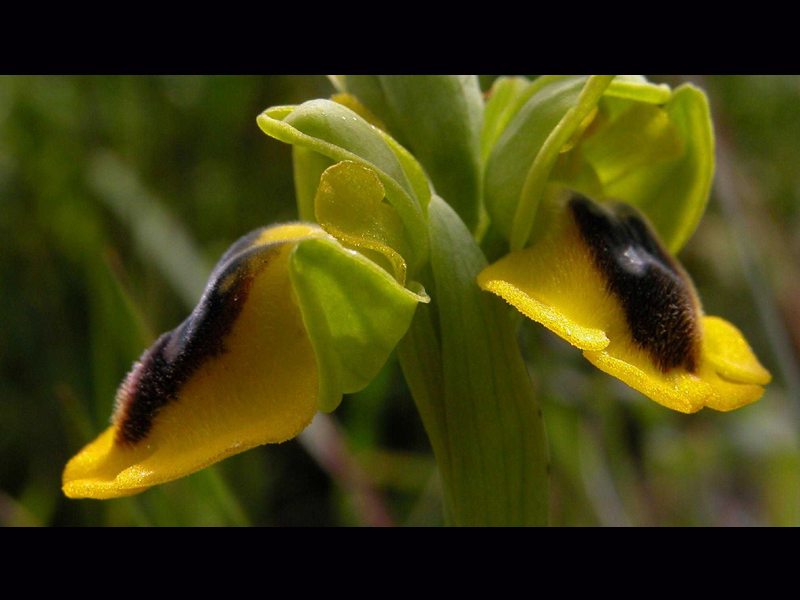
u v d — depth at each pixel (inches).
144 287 4.1
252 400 2.3
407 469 3.8
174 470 2.3
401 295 2.3
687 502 3.8
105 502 3.5
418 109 2.6
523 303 2.4
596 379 3.7
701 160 2.7
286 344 2.3
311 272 2.3
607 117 2.6
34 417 4.0
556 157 2.5
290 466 4.1
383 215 2.4
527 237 2.5
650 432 4.0
